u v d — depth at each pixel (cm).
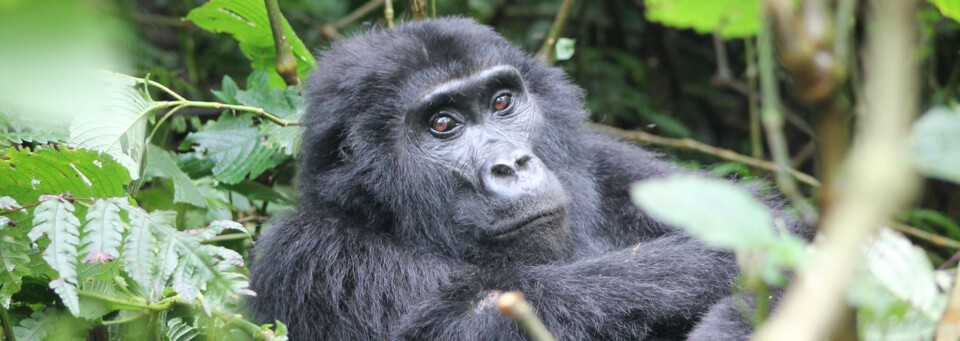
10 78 138
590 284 729
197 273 617
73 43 141
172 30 1653
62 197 632
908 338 340
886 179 169
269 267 812
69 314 702
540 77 911
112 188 692
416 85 834
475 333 705
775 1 192
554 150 880
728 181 954
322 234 811
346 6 1758
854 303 237
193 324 734
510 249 792
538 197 780
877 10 183
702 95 1705
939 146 214
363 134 839
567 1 1162
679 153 1577
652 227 915
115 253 604
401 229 848
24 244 646
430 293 790
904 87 172
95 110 175
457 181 822
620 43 1730
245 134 975
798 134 1612
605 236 916
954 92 1344
